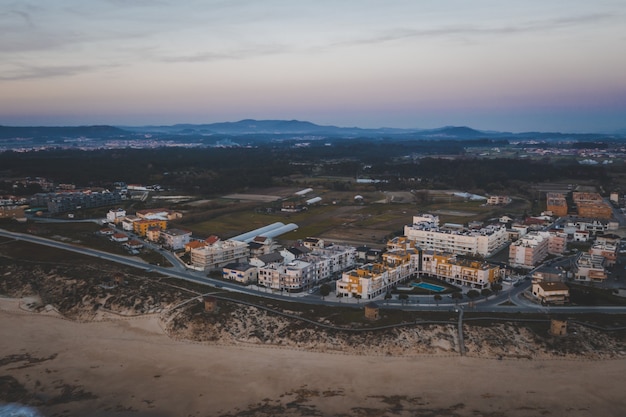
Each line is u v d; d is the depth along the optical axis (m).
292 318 173.62
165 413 125.75
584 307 185.00
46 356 155.38
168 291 197.12
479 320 170.12
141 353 156.50
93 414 125.44
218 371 145.25
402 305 188.62
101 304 190.12
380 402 129.50
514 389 134.75
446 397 131.38
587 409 126.06
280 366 147.50
